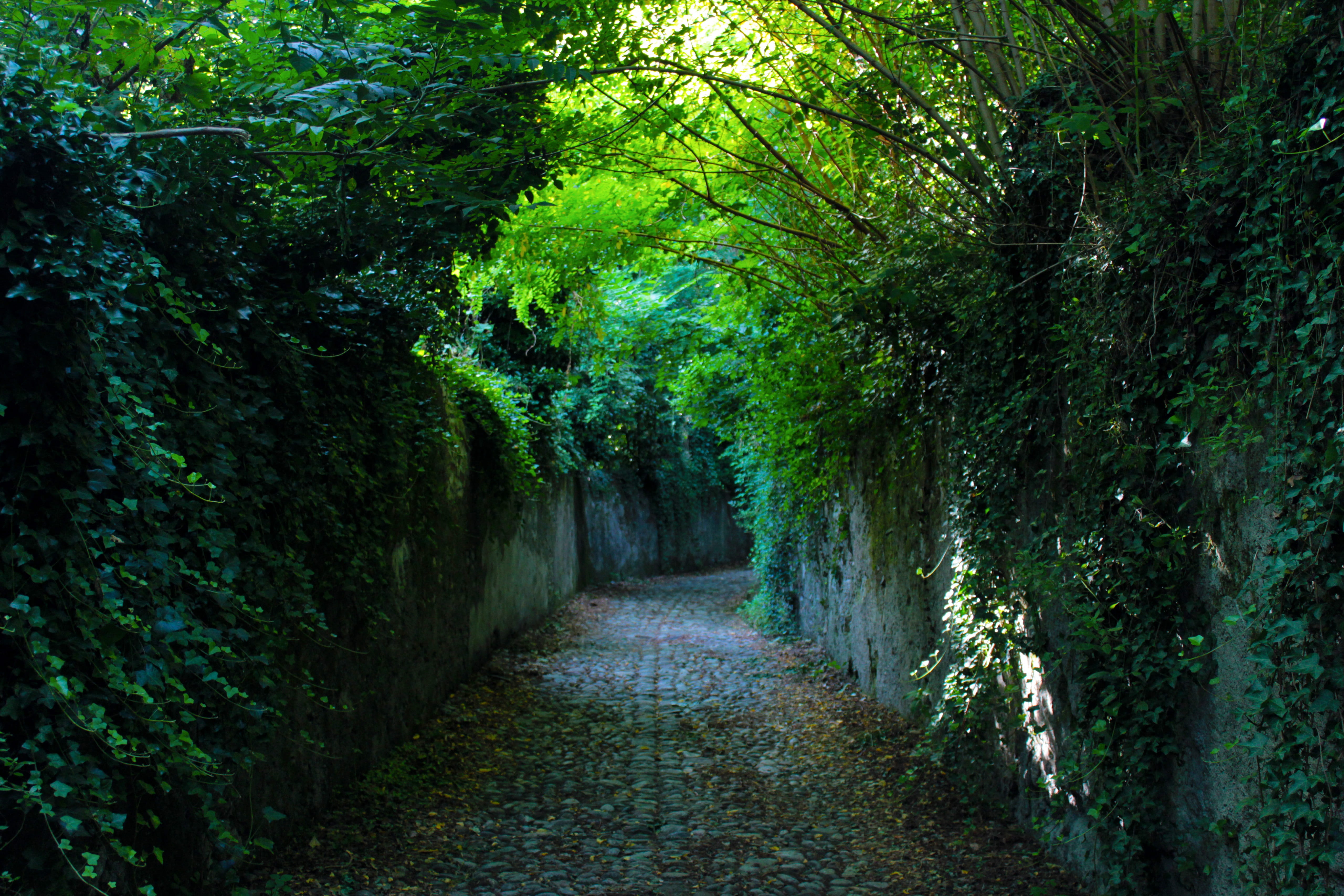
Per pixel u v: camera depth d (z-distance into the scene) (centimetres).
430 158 381
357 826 450
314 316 418
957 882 388
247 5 334
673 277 1393
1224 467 276
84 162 244
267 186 364
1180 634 300
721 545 2169
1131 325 314
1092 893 361
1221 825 273
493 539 934
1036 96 377
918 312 507
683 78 462
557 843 444
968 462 465
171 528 293
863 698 741
